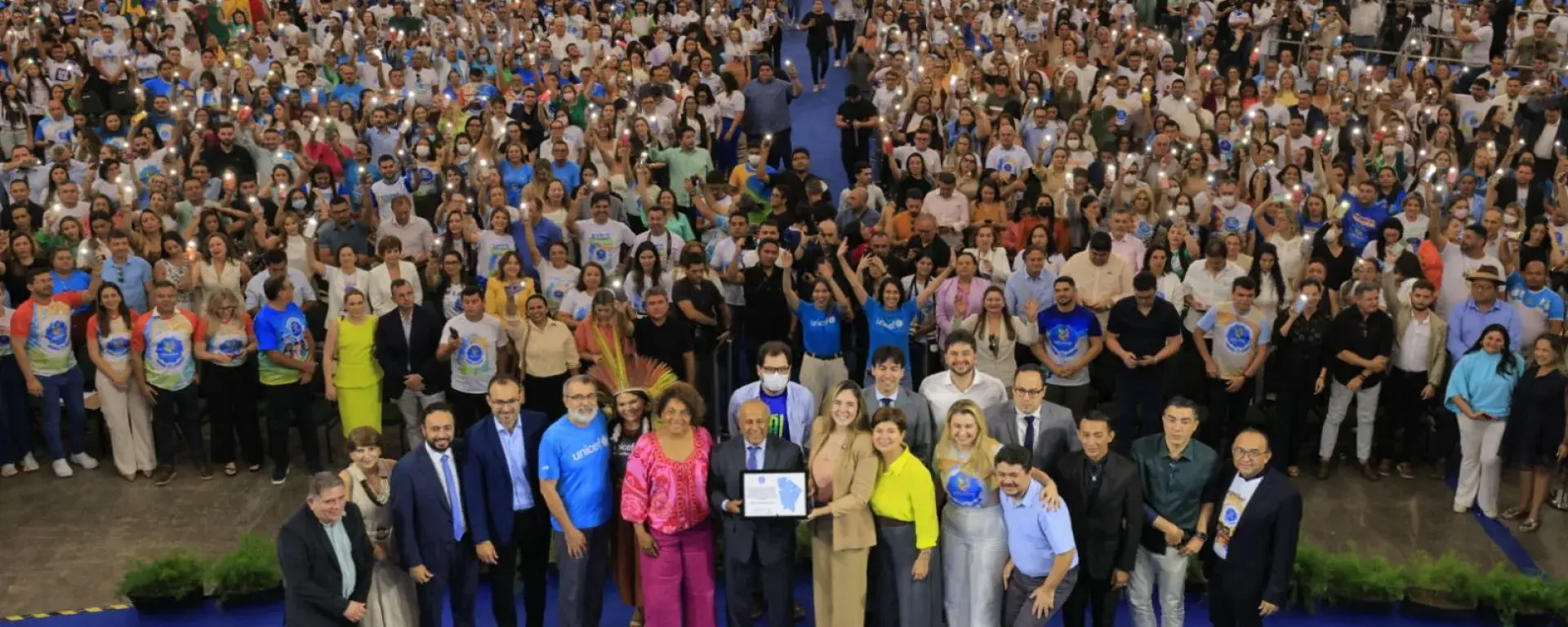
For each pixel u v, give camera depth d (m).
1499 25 22.44
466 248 13.62
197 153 16.31
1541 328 12.30
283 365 11.43
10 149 17.98
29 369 11.58
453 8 23.09
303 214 14.41
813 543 8.62
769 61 18.64
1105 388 12.04
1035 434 8.71
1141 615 8.73
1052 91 18.61
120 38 20.44
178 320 11.66
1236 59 21.77
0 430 11.78
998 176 14.91
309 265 13.34
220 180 15.89
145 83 19.78
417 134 17.52
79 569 10.34
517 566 9.94
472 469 8.38
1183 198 14.24
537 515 8.74
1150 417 11.32
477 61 20.44
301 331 11.55
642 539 8.47
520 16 22.34
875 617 8.70
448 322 11.24
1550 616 9.54
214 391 11.71
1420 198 14.09
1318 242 13.66
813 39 22.52
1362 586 9.69
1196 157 15.20
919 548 8.27
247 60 20.61
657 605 8.62
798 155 15.16
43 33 20.66
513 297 11.84
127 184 14.95
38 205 14.89
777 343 8.89
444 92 19.22
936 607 8.53
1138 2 23.64
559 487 8.54
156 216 13.31
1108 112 17.61
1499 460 10.98
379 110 16.92
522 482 8.62
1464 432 11.09
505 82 20.06
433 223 15.10
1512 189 15.66
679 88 19.19
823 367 11.45
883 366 8.85
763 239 12.30
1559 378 10.52
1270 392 12.04
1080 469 8.31
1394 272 12.45
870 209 14.90
